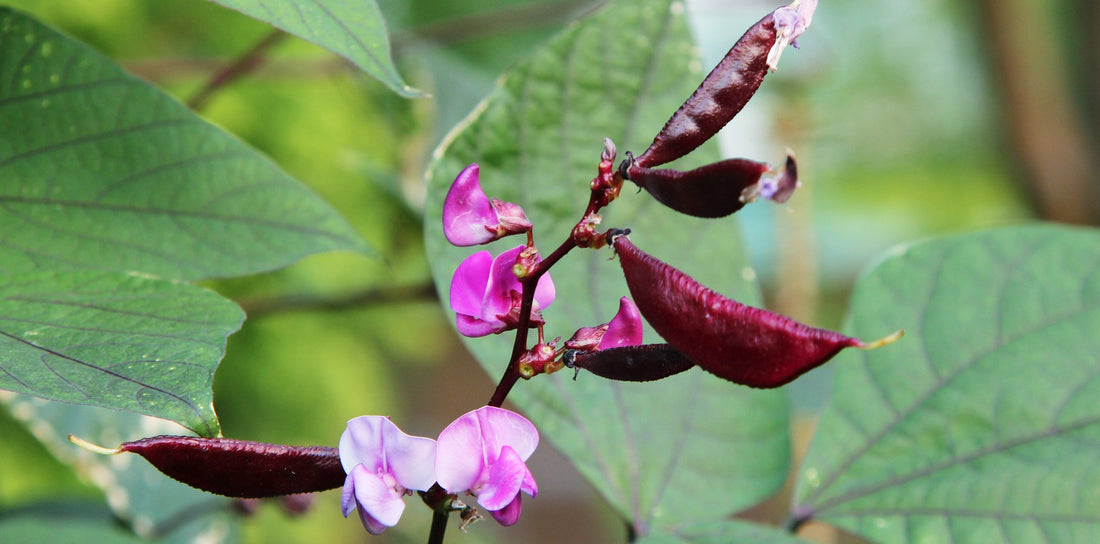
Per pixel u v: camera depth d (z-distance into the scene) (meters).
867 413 0.65
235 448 0.49
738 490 0.63
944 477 0.63
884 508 0.63
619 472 0.63
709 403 0.64
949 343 0.65
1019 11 1.85
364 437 0.50
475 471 0.50
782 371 0.47
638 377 0.51
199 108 0.92
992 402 0.64
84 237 0.59
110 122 0.59
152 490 0.77
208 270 0.61
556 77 0.62
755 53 0.50
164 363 0.51
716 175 0.47
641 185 0.49
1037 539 0.62
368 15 0.51
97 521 0.77
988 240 0.67
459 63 1.15
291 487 0.50
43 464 0.89
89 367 0.50
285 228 0.61
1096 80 1.84
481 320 0.53
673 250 0.64
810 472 0.64
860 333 0.66
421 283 0.94
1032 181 1.86
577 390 0.63
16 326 0.52
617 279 0.63
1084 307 0.65
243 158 0.60
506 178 0.61
